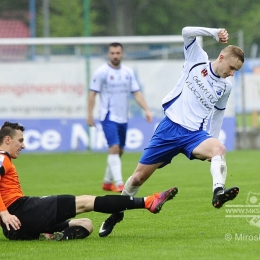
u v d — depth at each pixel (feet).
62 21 335.88
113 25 363.56
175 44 213.46
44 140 210.38
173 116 75.61
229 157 183.73
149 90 208.74
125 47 215.10
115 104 123.24
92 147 210.79
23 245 68.74
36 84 209.46
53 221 70.13
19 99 209.46
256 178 130.31
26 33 303.27
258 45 378.53
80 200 70.54
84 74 209.67
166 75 208.85
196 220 83.92
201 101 75.36
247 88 246.88
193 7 384.27
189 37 75.31
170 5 382.42
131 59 214.07
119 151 123.95
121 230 78.33
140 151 208.74
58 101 209.67
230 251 63.77
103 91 123.85
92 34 343.05
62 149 210.59
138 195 110.73
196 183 125.70
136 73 208.74
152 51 214.07
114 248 66.44
